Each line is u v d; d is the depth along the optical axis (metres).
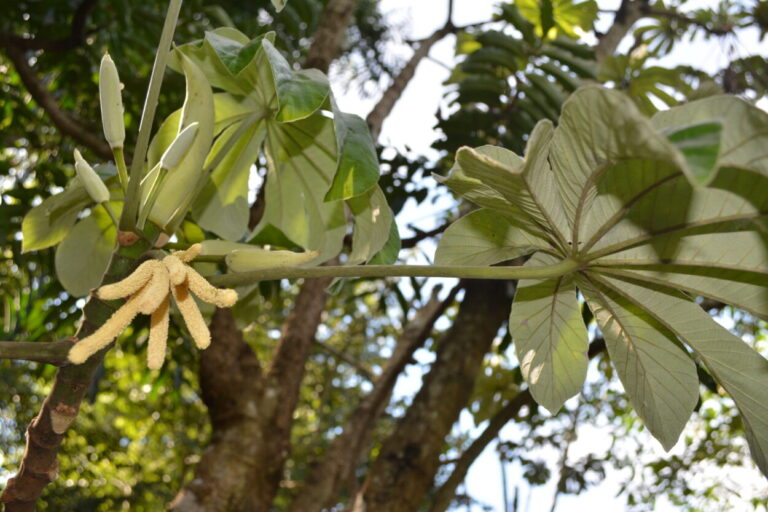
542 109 2.30
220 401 2.13
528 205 0.85
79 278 1.26
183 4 2.74
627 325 1.04
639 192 0.81
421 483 2.10
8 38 2.40
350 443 2.49
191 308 0.73
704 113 0.67
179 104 2.76
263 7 2.95
